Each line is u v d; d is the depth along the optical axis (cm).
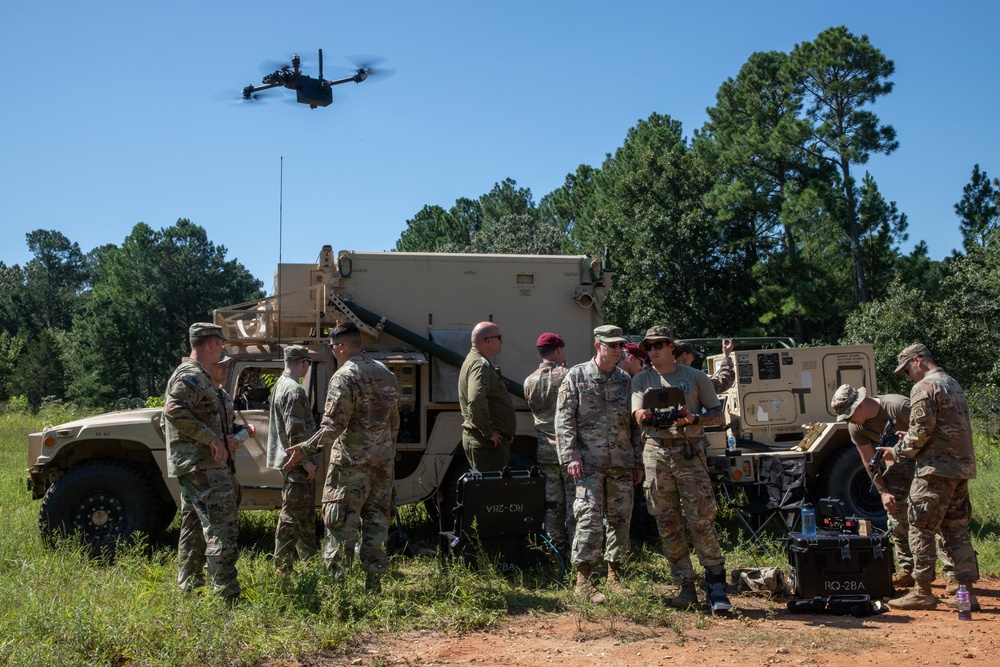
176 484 755
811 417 878
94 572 644
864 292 3284
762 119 3541
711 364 966
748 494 824
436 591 607
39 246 10594
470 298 857
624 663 472
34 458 773
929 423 577
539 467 739
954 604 597
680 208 3631
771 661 472
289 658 481
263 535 862
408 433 824
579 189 5366
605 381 619
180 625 496
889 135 3294
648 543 811
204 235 7369
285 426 648
